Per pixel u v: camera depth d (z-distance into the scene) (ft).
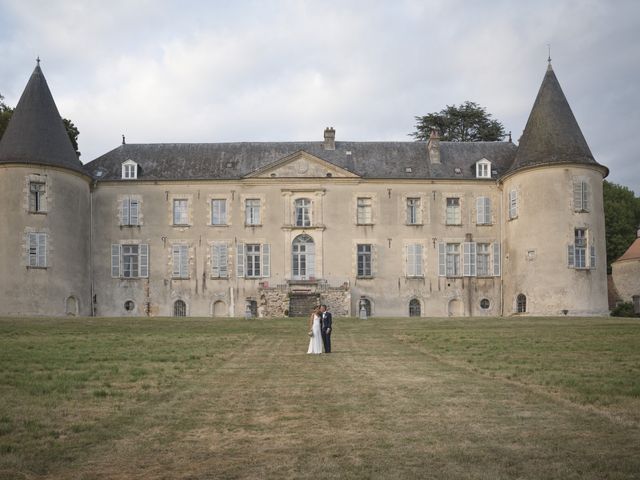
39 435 29.22
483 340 72.28
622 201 192.24
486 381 42.91
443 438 28.53
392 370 49.14
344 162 140.46
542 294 123.34
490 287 136.56
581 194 123.95
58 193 124.16
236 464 25.36
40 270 121.29
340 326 95.66
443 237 137.28
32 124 123.85
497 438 28.40
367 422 31.58
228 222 136.56
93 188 136.77
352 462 25.40
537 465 24.67
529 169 126.21
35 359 54.29
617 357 54.34
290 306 130.41
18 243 120.47
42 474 24.32
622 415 32.14
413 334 82.74
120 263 135.64
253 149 143.33
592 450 26.45
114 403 36.01
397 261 136.67
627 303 148.87
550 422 30.99
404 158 142.10
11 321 94.38
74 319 100.22
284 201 136.98
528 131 130.62
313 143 145.07
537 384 41.22
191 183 137.18
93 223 136.56
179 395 38.45
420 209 137.59
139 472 24.56
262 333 85.56
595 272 123.75
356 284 135.85
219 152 142.61
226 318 107.45
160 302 135.44
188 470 24.73
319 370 49.47
